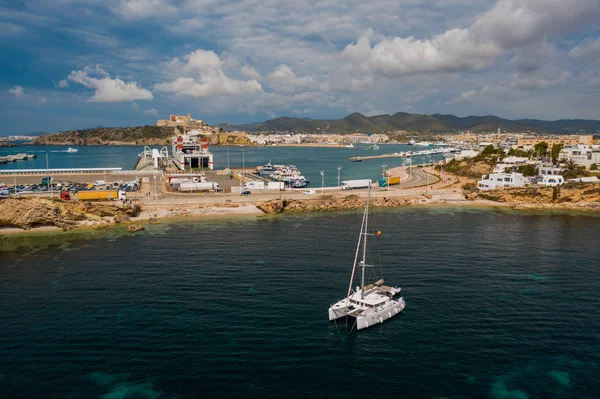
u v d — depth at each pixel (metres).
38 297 72.12
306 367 52.16
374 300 67.12
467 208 160.38
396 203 166.50
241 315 65.00
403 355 54.91
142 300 70.38
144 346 56.41
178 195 167.50
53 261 92.06
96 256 95.44
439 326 62.31
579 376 50.62
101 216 132.00
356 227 124.38
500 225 128.00
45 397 46.59
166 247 102.31
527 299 71.19
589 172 194.00
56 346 56.53
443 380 49.91
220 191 183.00
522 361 53.56
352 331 60.78
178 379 49.62
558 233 117.25
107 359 53.50
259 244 104.44
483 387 48.69
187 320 63.41
